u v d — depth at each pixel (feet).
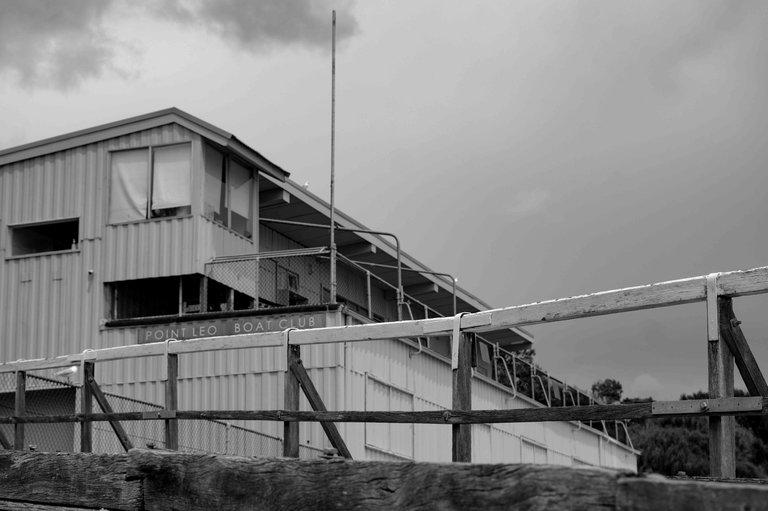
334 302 67.67
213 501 22.30
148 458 24.17
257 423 66.23
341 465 19.81
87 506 26.04
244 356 68.23
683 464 119.55
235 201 76.54
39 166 78.95
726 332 19.45
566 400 108.37
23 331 76.54
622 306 20.92
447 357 81.41
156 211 74.33
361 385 67.82
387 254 91.91
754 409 18.42
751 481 18.70
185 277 73.97
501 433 85.46
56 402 67.72
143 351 31.73
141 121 75.61
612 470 15.53
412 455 73.10
